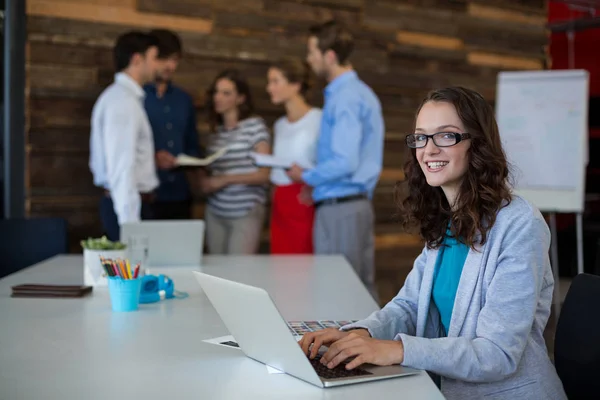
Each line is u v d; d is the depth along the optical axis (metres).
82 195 4.38
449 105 1.54
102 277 2.33
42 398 1.23
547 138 5.03
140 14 4.48
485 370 1.38
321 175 3.76
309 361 1.32
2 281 2.42
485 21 5.83
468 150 1.54
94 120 3.66
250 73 4.87
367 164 3.88
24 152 4.22
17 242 3.19
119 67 3.59
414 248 5.58
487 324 1.43
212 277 1.38
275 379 1.34
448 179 1.54
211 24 4.72
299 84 4.09
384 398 1.23
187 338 1.66
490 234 1.50
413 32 5.46
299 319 1.88
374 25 5.29
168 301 2.11
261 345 1.39
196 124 4.57
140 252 2.27
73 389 1.28
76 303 2.07
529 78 5.14
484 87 5.85
